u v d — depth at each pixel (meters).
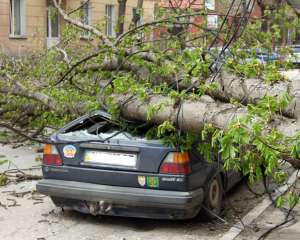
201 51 6.50
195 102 5.71
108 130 6.75
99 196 6.41
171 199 6.21
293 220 7.11
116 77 6.77
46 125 10.10
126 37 7.90
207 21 8.14
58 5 9.81
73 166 6.61
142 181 6.33
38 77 10.32
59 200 6.72
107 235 6.53
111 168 6.45
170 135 6.28
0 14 26.23
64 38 10.56
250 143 4.43
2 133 10.98
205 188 6.70
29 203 7.73
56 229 6.71
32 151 11.02
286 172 5.35
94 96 7.74
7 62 11.27
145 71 7.15
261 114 4.64
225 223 6.96
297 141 4.30
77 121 6.95
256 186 8.88
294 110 5.15
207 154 6.14
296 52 7.81
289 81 5.79
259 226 6.96
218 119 5.38
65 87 9.06
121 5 13.27
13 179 8.97
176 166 6.23
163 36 8.41
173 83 6.42
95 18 30.50
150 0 18.69
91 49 9.88
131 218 7.09
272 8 8.12
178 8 8.73
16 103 10.41
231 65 6.18
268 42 7.74
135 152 6.38
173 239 6.40
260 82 5.84
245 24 7.25
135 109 6.30
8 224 6.88
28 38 27.30
